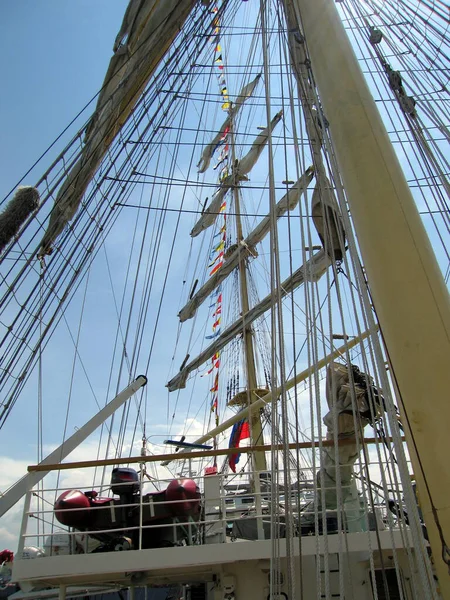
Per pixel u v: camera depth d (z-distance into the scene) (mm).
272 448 3680
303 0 4609
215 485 6980
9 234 5332
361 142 3453
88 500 6484
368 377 3436
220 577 6613
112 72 7160
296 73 4996
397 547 5992
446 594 2406
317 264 8555
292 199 12688
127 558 5914
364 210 3232
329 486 6605
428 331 2734
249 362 16141
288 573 3227
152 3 6973
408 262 2951
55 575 5805
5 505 6215
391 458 3234
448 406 2545
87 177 6828
